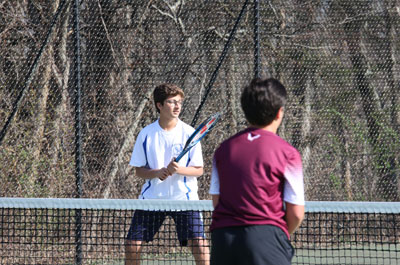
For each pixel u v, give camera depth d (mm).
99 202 7711
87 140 13531
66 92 13586
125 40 14336
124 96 14023
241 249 4883
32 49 13625
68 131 13320
